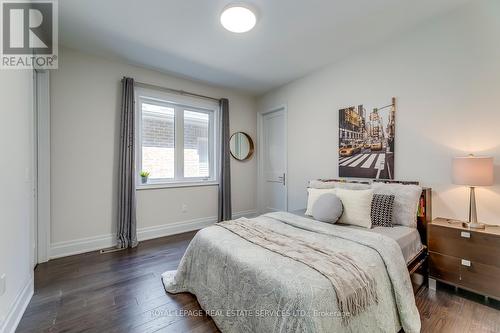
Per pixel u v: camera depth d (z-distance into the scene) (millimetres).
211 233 1886
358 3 1985
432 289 2004
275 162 4344
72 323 1553
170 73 3469
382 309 1326
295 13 2102
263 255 1439
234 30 2246
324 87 3289
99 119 2930
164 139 3594
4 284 1388
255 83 3904
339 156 3086
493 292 1700
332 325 1054
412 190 2189
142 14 2119
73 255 2711
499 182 1911
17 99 1644
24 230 1739
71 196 2738
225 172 4008
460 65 2092
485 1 1951
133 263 2502
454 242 1891
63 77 2688
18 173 1640
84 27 2314
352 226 2150
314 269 1250
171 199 3557
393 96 2549
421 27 2322
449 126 2164
